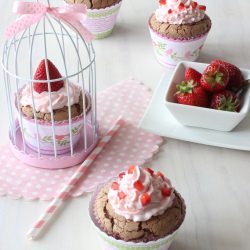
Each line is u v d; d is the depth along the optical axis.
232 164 0.78
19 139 0.80
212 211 0.73
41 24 0.99
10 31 0.73
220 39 0.98
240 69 0.85
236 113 0.78
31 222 0.71
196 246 0.69
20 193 0.74
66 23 0.75
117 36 0.98
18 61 0.92
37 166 0.77
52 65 0.76
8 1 1.05
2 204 0.73
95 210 0.67
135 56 0.94
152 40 0.92
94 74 0.84
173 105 0.79
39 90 0.76
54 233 0.70
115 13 0.94
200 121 0.80
